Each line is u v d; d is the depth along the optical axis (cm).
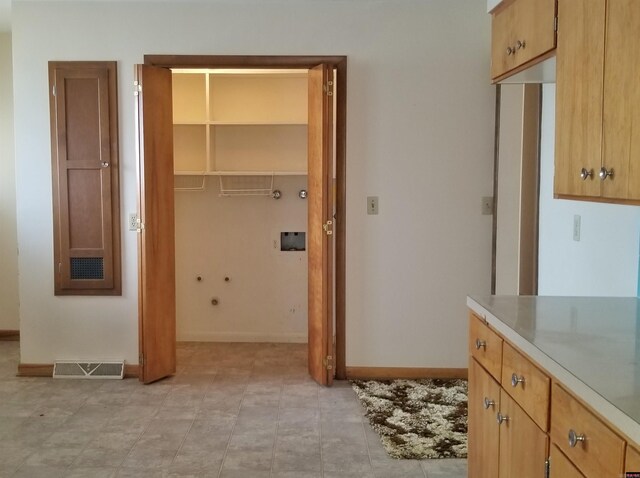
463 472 312
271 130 556
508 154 441
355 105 451
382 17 448
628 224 268
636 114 178
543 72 276
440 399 413
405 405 402
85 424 374
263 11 450
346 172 454
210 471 314
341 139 452
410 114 450
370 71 449
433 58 448
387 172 453
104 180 456
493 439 232
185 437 355
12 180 568
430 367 462
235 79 552
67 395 425
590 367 168
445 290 458
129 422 377
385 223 455
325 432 362
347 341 461
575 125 219
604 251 289
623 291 273
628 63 182
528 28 259
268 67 452
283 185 560
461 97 449
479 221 454
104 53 454
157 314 449
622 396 146
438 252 456
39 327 467
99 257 462
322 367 441
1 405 406
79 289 463
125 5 452
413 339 461
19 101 458
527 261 428
